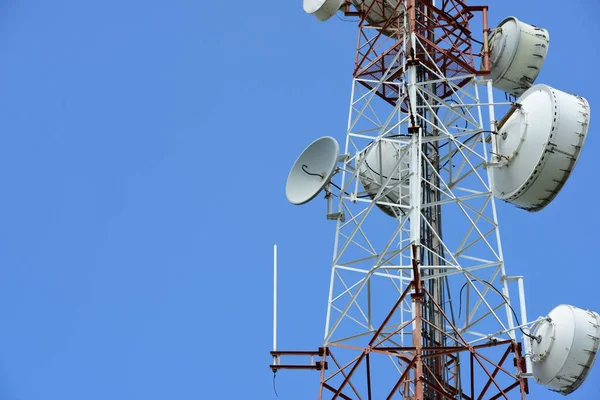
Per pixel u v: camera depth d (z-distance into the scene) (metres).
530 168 44.88
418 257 41.12
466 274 41.97
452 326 40.31
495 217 43.38
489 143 46.53
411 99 44.12
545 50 49.75
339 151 45.00
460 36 47.44
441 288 44.00
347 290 42.16
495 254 42.75
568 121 44.59
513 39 49.59
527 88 50.12
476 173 44.09
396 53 47.06
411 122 42.88
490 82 46.66
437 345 42.84
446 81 45.41
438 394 41.91
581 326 42.69
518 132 45.56
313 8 49.66
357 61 47.03
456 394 42.28
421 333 42.53
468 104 45.06
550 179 44.81
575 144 44.53
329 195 44.97
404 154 43.12
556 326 42.97
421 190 45.00
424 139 44.16
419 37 46.03
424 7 48.56
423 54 46.94
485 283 41.97
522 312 42.22
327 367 41.38
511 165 45.62
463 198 43.62
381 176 45.25
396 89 47.06
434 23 47.50
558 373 42.53
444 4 48.59
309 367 41.41
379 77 47.19
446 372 42.75
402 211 47.25
